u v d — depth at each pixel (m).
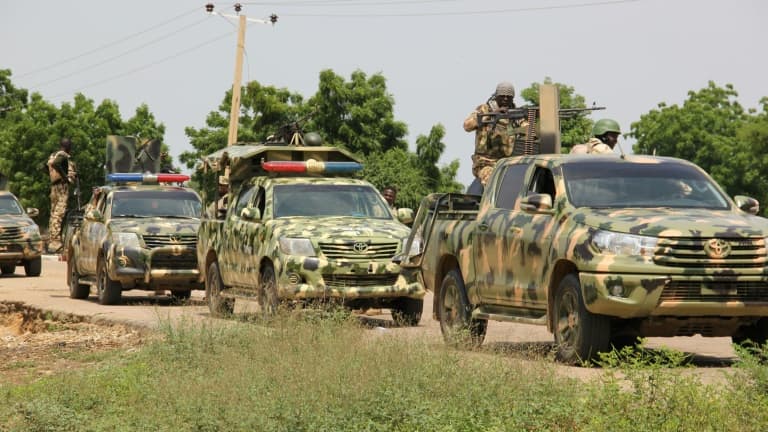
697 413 15.23
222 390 19.05
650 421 15.11
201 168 41.66
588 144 29.64
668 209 22.94
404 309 34.25
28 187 115.44
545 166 24.66
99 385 21.80
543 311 23.69
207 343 24.95
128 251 43.25
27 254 64.00
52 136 115.75
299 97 97.56
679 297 21.19
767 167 147.38
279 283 32.91
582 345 21.95
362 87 95.00
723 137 156.12
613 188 23.64
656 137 158.88
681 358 17.28
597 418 15.20
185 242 43.97
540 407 16.08
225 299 37.84
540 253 23.31
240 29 77.62
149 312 38.97
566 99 69.75
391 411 16.80
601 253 21.50
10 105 143.50
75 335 34.34
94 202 49.22
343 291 32.88
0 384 24.42
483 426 15.94
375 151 93.69
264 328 25.58
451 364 18.72
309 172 37.09
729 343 27.50
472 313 26.12
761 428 14.84
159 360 24.33
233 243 36.59
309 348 21.66
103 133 117.81
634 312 21.20
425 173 94.50
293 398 17.73
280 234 33.47
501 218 25.14
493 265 25.23
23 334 38.81
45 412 19.38
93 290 52.97
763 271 21.25
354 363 19.28
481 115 30.84
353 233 33.31
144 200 46.91
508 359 19.44
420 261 29.23
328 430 16.42
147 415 18.80
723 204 23.69
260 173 38.47
